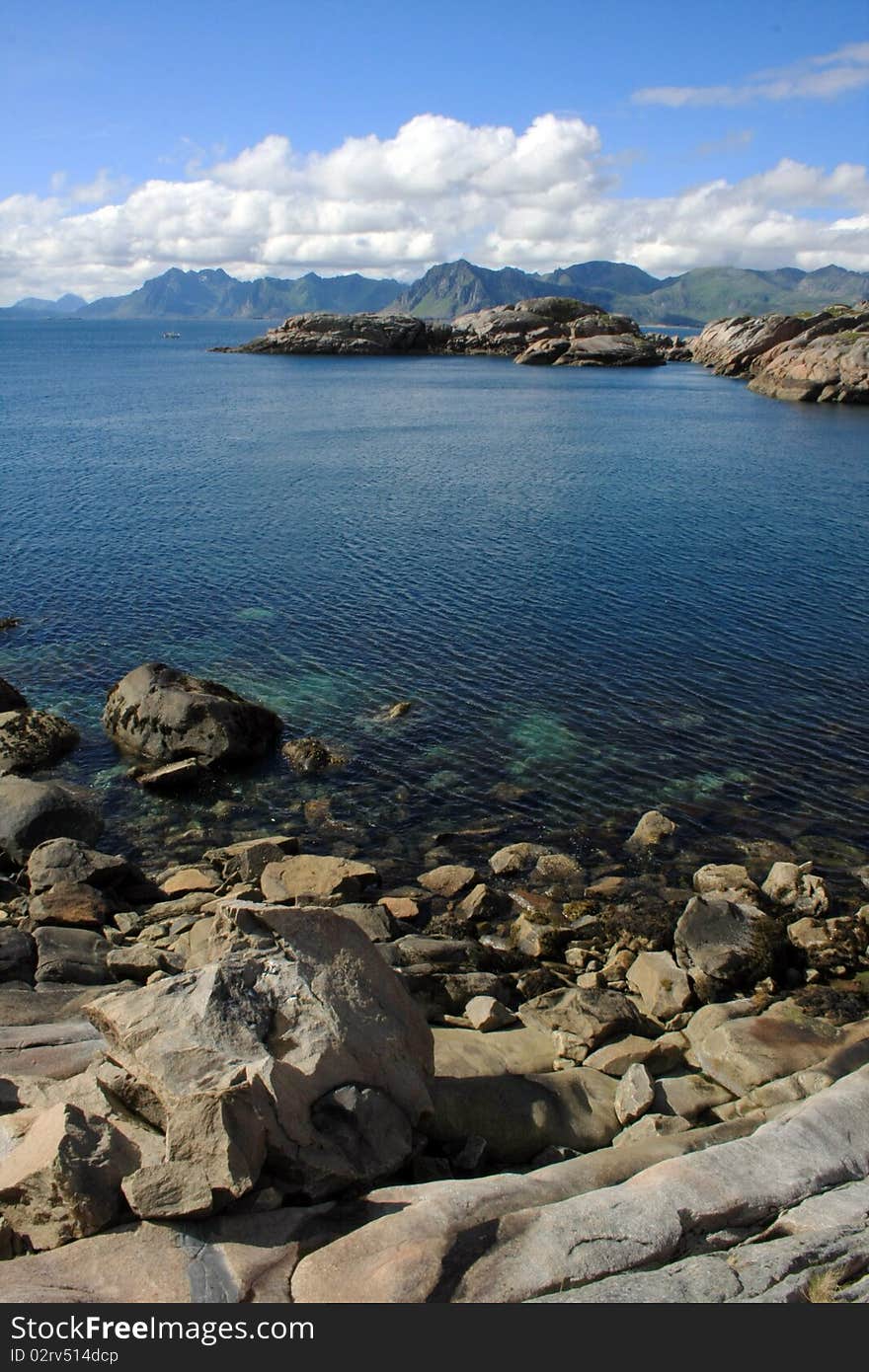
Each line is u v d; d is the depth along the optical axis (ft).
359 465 230.07
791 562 147.33
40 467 225.15
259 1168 28.91
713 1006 48.39
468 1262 26.71
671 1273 26.73
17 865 71.15
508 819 76.74
